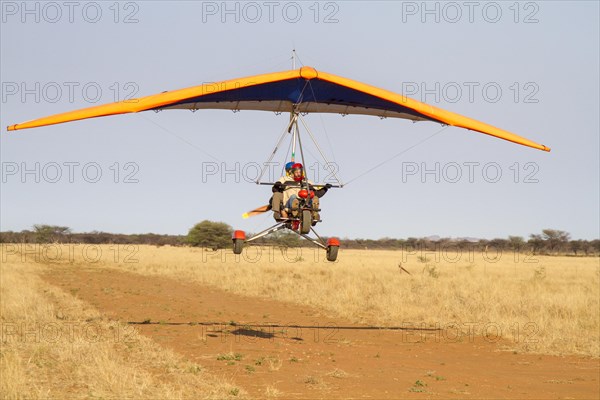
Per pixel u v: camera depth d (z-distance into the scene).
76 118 46.81
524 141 53.84
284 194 47.41
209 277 138.00
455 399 37.31
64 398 32.78
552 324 67.50
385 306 82.94
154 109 49.22
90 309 75.94
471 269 173.38
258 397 35.38
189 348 51.00
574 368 48.75
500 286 112.31
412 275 140.25
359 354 52.22
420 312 78.25
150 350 48.16
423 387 40.25
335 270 157.25
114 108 47.00
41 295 89.62
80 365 40.44
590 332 65.12
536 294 95.88
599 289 106.56
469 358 52.56
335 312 81.25
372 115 57.09
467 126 52.50
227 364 44.72
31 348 46.22
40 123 46.59
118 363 41.44
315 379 40.47
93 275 145.12
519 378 44.59
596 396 39.09
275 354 49.81
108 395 33.31
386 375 43.88
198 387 36.66
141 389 34.56
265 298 98.75
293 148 50.84
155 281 131.25
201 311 79.69
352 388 39.00
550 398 38.41
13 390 32.88
